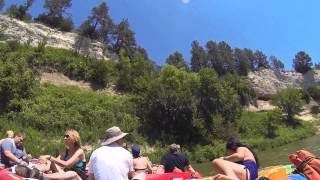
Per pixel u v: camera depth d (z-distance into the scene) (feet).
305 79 436.35
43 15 329.52
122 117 176.96
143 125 181.47
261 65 463.01
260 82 394.52
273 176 36.78
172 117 187.32
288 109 294.25
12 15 296.30
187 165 41.22
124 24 351.87
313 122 317.83
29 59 215.10
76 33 329.52
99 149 24.85
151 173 40.40
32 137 140.26
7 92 160.04
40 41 267.59
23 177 27.35
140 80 219.61
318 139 228.84
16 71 169.78
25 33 281.13
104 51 322.14
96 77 229.45
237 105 227.81
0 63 173.37
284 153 157.17
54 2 327.06
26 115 151.02
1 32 264.31
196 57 426.10
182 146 179.32
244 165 26.32
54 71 221.87
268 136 231.71
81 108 170.60
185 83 202.80
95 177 24.34
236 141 27.78
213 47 425.69
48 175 27.78
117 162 24.32
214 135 200.23
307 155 27.86
